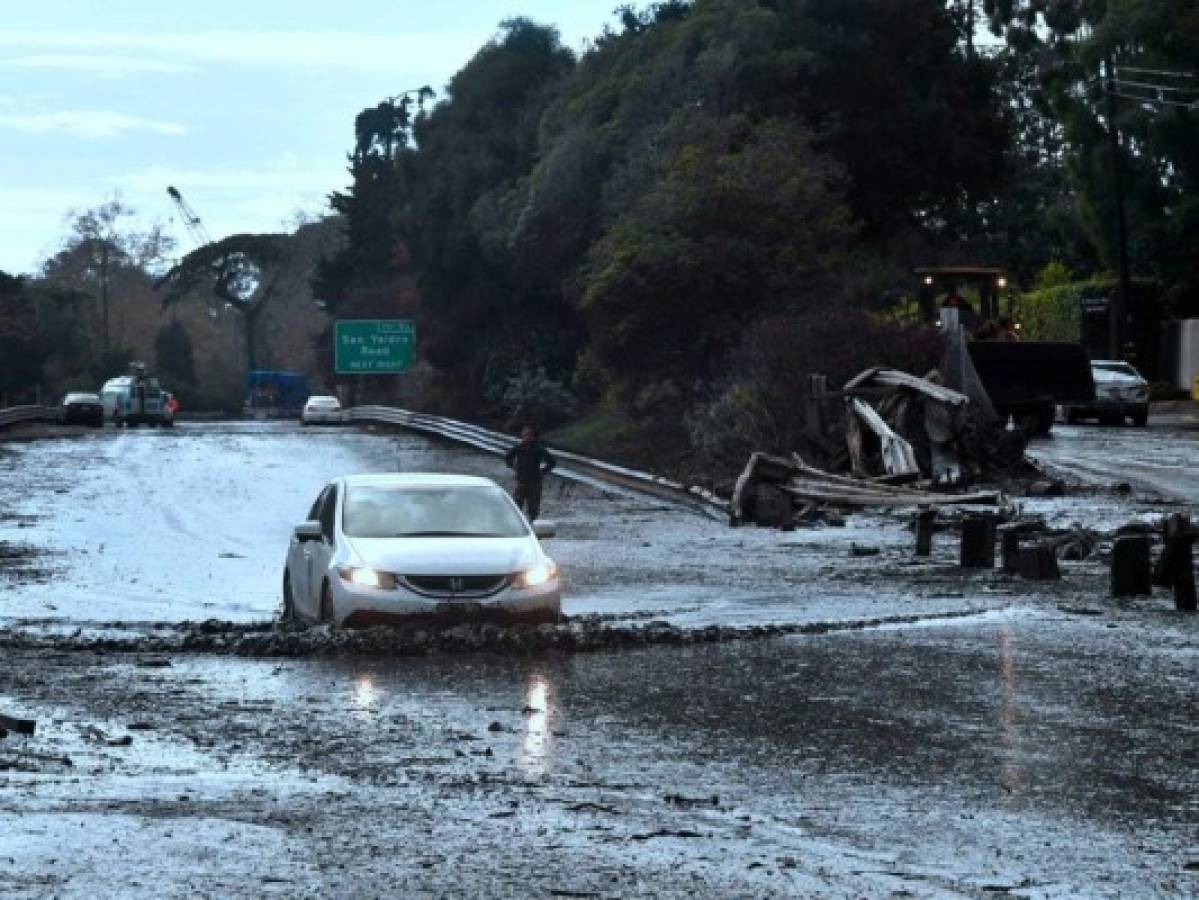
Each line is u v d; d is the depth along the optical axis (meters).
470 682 16.19
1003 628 19.92
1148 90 81.44
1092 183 85.62
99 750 12.73
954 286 61.28
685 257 62.81
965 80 84.12
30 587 25.72
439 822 10.35
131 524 37.28
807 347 48.28
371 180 134.12
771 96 77.00
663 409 64.25
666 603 23.22
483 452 65.31
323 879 8.95
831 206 66.94
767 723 13.98
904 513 37.22
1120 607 21.95
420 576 18.86
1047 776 11.92
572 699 15.21
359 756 12.57
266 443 72.56
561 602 21.83
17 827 9.98
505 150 97.56
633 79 81.62
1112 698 15.13
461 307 96.00
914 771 12.09
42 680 16.36
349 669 17.06
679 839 10.00
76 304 176.88
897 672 16.66
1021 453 41.84
